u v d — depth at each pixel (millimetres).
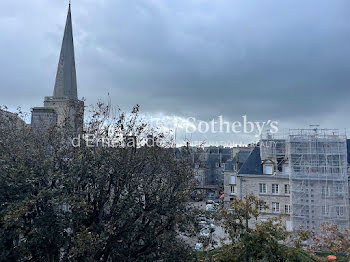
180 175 17266
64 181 13641
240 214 14508
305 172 34031
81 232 12266
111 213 15367
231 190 55438
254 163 37562
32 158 14297
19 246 12594
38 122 23266
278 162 37188
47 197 13422
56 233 13195
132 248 15703
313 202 33312
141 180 16438
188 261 15672
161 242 15938
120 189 15844
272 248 13359
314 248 23844
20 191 13164
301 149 34594
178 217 15641
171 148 18672
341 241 19531
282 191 35250
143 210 15727
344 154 33656
